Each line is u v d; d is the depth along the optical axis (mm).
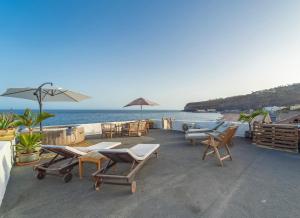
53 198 2699
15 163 4453
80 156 3629
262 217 2107
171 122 11172
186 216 2160
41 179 3455
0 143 3646
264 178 3332
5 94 6176
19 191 2951
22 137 4551
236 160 4531
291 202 2447
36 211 2348
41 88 5746
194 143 6527
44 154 5344
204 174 3586
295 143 5289
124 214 2230
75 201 2594
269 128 5930
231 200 2525
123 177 2809
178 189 2922
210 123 9258
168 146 6375
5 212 2336
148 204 2467
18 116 4980
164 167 4051
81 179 3451
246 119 7332
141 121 9359
